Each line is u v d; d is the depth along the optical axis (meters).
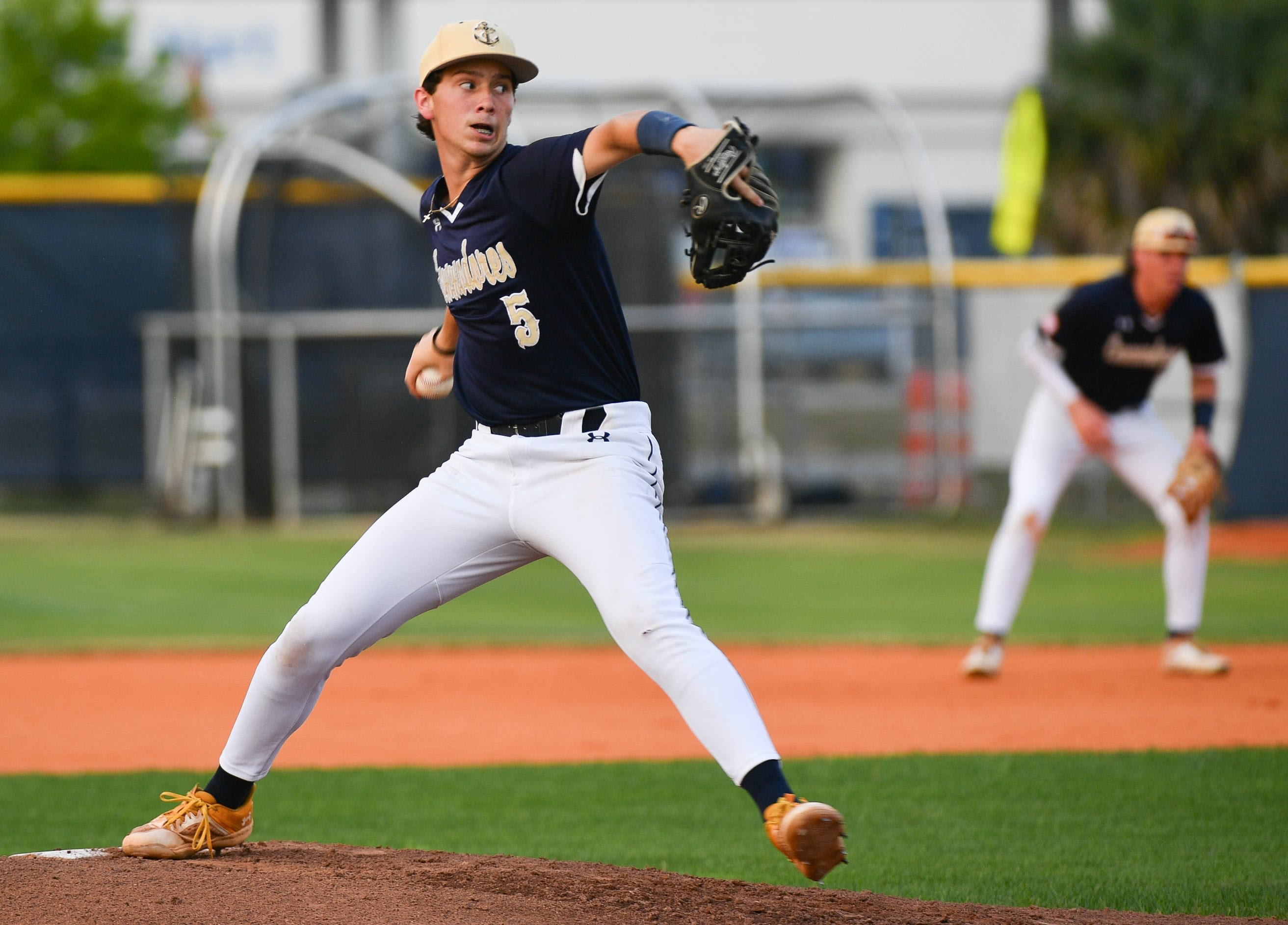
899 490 71.19
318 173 70.88
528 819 18.58
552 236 12.17
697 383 68.81
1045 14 127.25
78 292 70.56
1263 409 62.41
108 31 98.88
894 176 106.38
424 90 12.68
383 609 13.39
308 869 13.88
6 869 13.53
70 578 48.78
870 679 30.17
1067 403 27.56
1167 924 13.00
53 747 23.81
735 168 10.97
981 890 14.80
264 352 65.44
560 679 31.06
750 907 12.80
